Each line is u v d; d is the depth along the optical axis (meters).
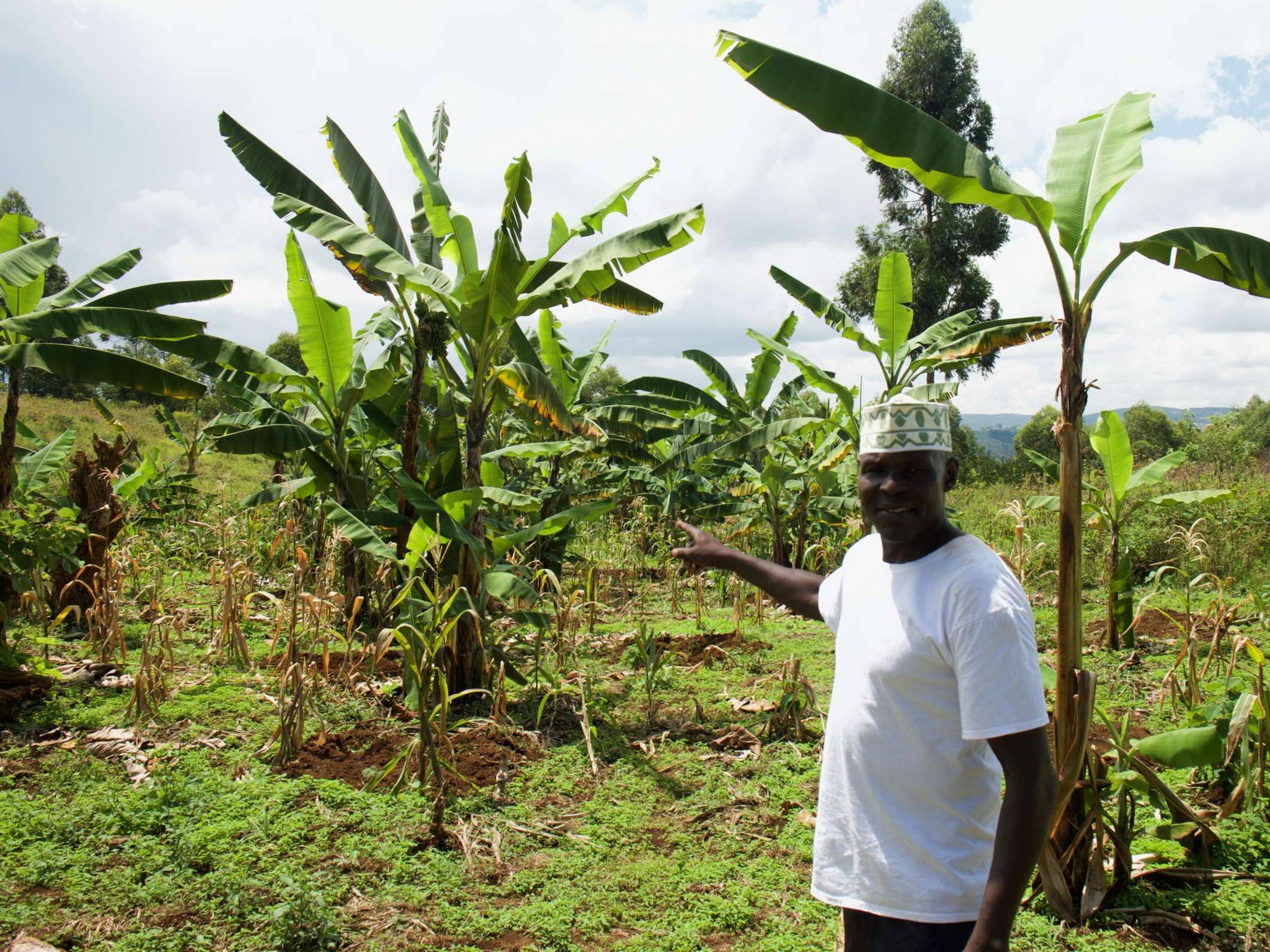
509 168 5.92
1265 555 11.67
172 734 5.79
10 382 7.01
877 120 3.67
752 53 3.71
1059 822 3.87
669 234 6.61
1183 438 31.36
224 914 3.67
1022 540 8.14
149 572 9.91
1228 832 4.42
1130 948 3.56
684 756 5.68
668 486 14.58
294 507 10.85
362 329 10.34
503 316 6.56
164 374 7.07
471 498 6.20
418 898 3.85
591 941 3.60
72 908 3.68
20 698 6.11
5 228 7.71
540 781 5.22
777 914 3.82
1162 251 3.97
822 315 10.54
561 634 6.95
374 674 7.10
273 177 7.79
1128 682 7.24
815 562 12.18
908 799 2.10
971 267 28.73
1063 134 4.43
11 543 6.41
